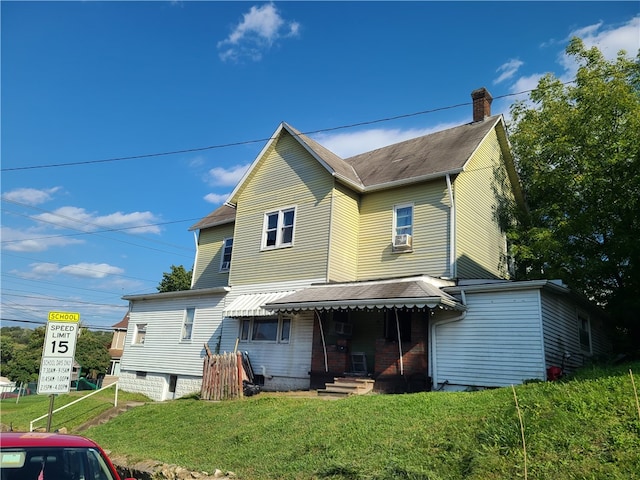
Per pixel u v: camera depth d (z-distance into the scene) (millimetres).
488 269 20734
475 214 20281
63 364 12258
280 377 19312
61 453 5461
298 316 19516
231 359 18375
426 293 14945
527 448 7566
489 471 7246
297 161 21906
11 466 5051
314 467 9000
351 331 18922
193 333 23812
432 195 19219
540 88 25297
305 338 18969
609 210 20062
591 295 21656
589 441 7355
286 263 20812
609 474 6449
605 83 21469
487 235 21125
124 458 11750
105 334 93625
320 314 18625
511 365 14617
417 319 16281
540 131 24359
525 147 24734
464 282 17891
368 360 18219
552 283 14719
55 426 18859
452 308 15367
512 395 10242
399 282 17031
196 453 11594
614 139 20109
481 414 9406
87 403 21594
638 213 19297
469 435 8570
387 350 16422
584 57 23500
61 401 23453
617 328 22250
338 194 20328
